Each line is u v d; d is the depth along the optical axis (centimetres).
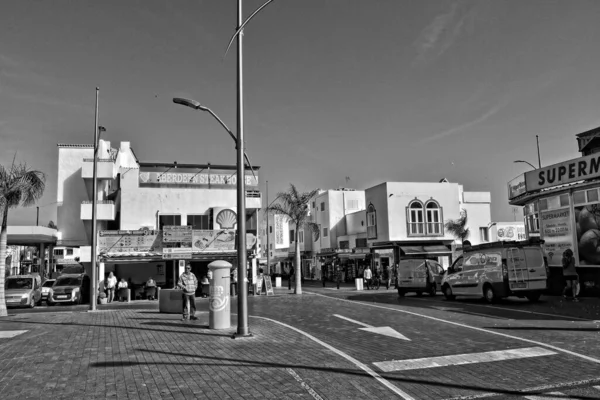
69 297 2788
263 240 7812
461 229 4319
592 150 3212
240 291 1120
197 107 1165
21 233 3606
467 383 698
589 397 624
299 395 643
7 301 2544
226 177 3872
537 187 2372
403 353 915
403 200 4356
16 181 1839
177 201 3550
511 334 1097
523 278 1814
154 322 1436
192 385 696
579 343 970
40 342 1082
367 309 1738
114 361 862
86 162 3503
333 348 971
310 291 3378
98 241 3033
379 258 4569
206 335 1152
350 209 5678
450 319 1395
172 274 3447
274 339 1086
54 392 670
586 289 2056
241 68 1166
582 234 2114
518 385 684
